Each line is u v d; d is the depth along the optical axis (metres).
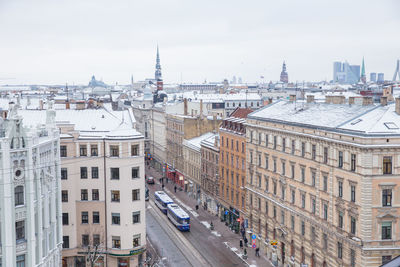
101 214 68.56
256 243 79.69
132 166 68.00
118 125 73.31
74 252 68.56
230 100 178.75
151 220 98.44
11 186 46.25
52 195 54.41
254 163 80.00
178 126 134.62
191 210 107.56
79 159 67.88
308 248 63.28
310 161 62.41
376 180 51.28
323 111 67.25
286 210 69.25
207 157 108.06
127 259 69.06
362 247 51.66
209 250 79.00
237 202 90.19
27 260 47.75
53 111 57.97
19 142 47.03
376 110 58.50
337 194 56.53
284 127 69.56
